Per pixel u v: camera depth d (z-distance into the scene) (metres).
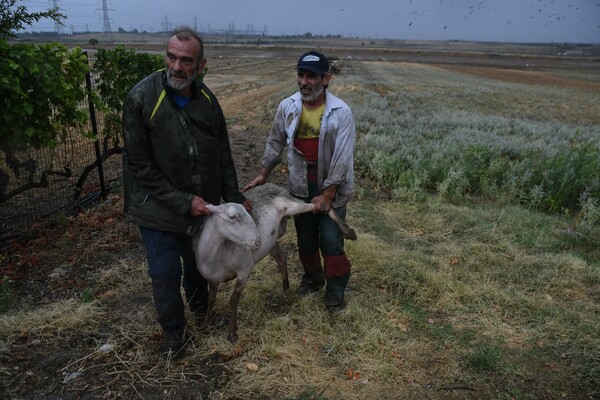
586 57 103.44
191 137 3.48
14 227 5.79
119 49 7.65
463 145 11.38
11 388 3.41
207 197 3.72
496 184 8.91
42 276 5.00
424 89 27.69
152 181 3.45
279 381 3.69
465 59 80.62
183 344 3.91
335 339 4.20
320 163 4.25
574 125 17.98
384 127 13.87
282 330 4.23
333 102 4.13
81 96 6.22
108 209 6.74
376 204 7.74
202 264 3.74
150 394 3.49
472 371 3.98
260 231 3.98
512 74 49.19
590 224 7.10
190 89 3.51
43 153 6.22
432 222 7.04
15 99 4.97
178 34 3.25
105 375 3.63
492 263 5.92
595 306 5.07
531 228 7.00
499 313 4.82
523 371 4.00
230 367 3.81
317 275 4.89
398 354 4.11
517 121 17.02
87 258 5.39
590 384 3.91
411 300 5.00
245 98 20.22
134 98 3.30
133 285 4.87
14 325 4.02
